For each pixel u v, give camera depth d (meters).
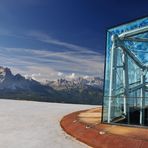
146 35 35.34
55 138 25.78
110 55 34.56
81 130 27.59
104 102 31.58
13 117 40.78
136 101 30.97
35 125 33.50
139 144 20.47
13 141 24.06
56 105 75.31
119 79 35.53
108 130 25.94
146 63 36.88
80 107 69.06
